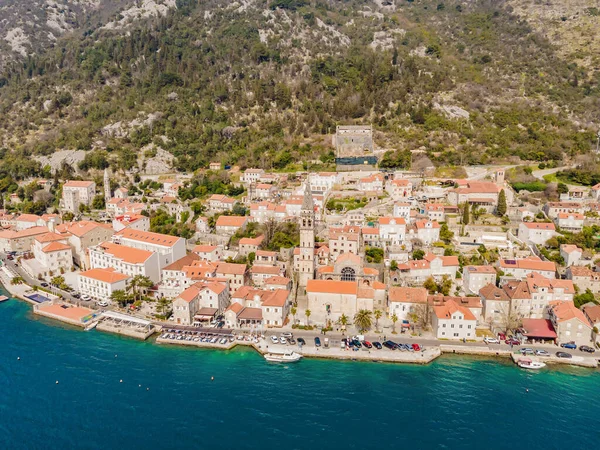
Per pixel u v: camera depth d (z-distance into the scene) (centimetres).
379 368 17262
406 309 19788
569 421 14725
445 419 14825
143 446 13762
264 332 19238
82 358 17875
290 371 17100
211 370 17175
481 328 19512
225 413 15075
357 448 13675
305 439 14012
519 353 17788
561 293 19600
